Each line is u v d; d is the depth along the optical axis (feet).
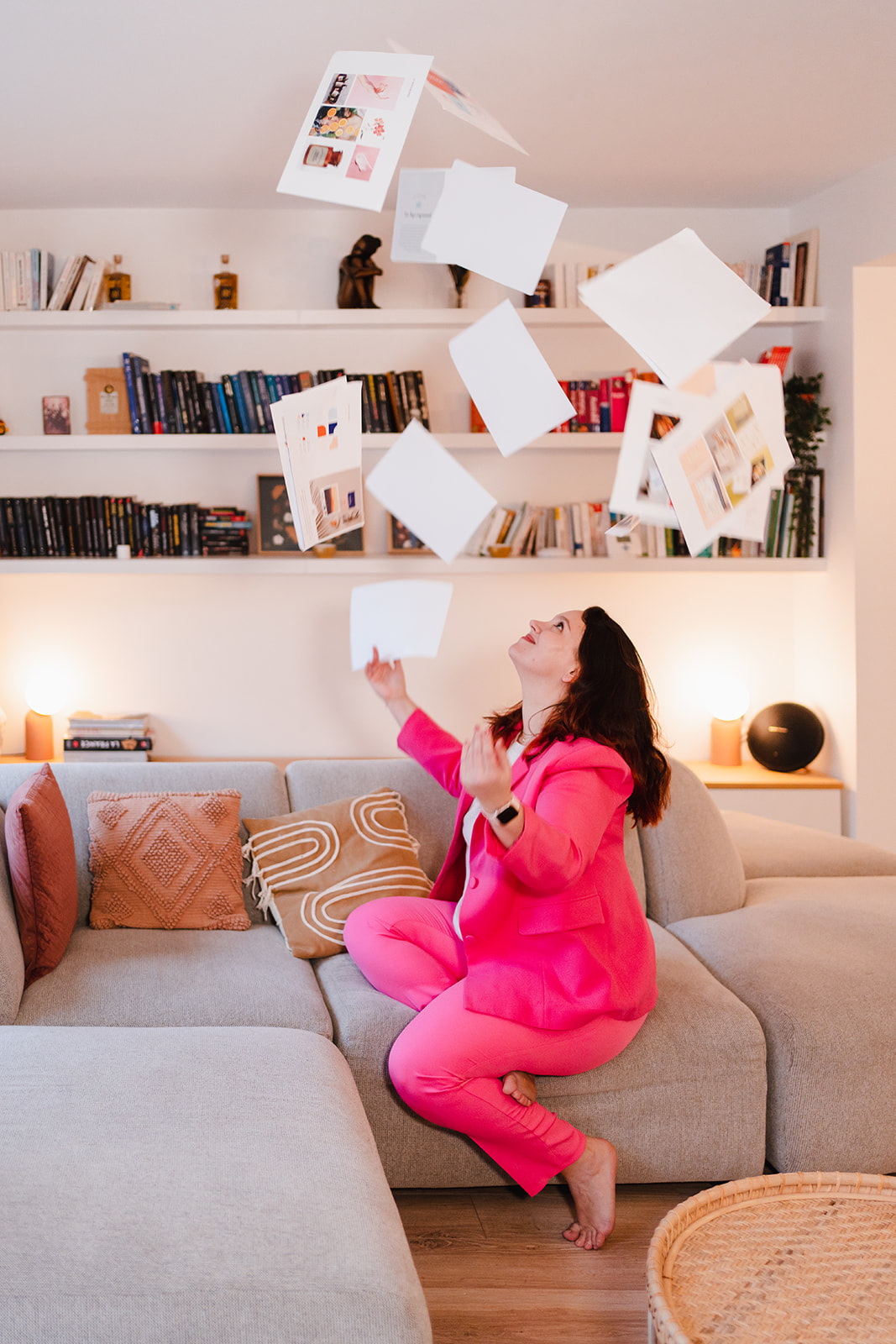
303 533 6.10
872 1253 4.78
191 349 13.46
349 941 7.48
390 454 5.40
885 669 13.03
